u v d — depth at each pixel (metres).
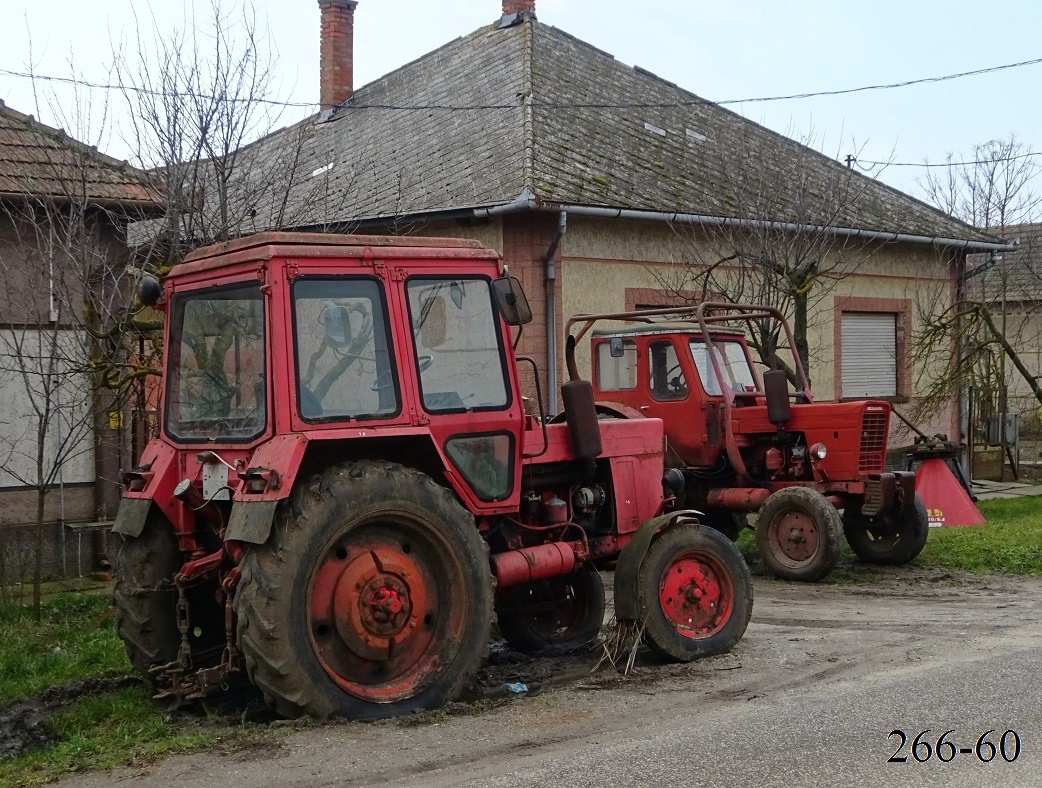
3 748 5.02
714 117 17.72
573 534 6.54
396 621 5.24
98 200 8.76
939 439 12.14
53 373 7.97
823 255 12.87
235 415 5.37
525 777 4.29
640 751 4.60
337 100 19.53
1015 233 26.22
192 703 5.52
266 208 10.44
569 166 13.65
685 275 14.19
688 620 6.40
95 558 9.62
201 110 8.16
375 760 4.51
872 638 6.95
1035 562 9.85
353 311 5.36
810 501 9.45
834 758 4.48
